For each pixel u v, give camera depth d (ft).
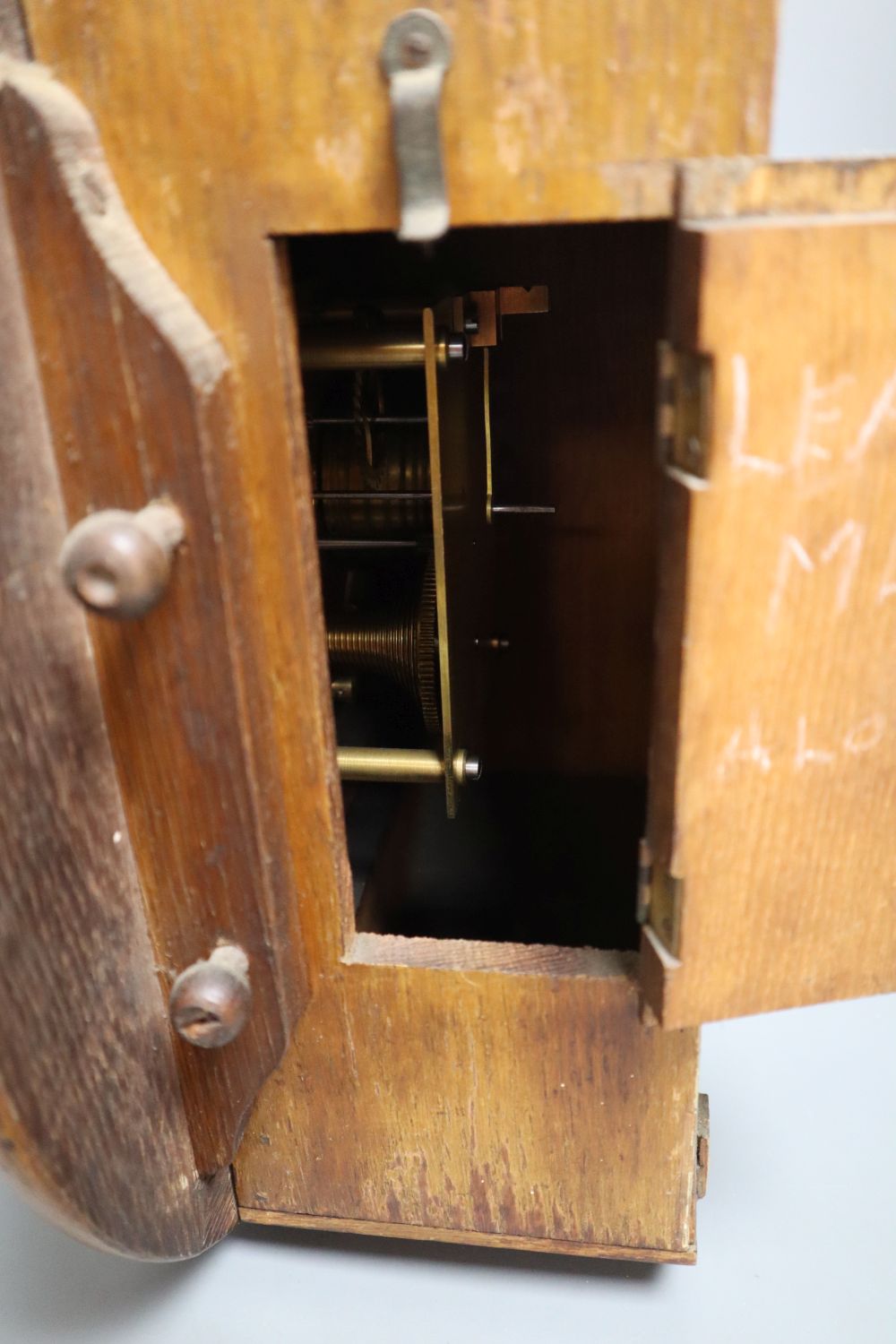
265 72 1.58
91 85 1.60
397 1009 2.25
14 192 1.56
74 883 1.84
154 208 1.66
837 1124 3.07
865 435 1.61
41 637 1.73
